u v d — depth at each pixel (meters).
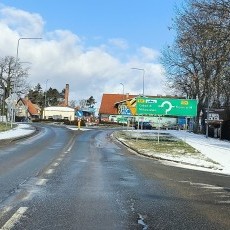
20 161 18.17
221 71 35.38
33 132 45.88
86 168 16.52
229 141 40.78
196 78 51.34
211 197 10.83
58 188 11.34
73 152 24.48
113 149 28.22
